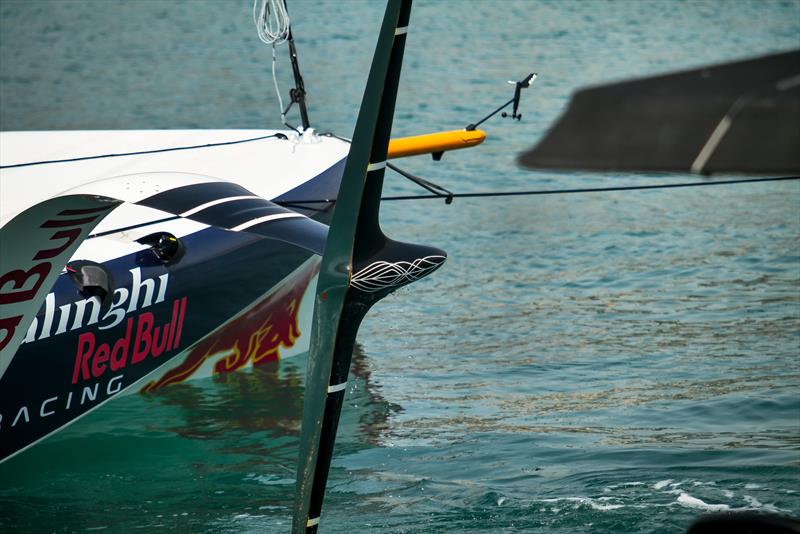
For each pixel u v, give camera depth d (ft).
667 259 117.60
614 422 76.28
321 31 297.33
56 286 72.74
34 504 64.85
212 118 194.59
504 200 142.51
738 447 70.08
